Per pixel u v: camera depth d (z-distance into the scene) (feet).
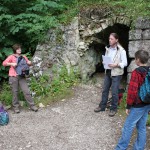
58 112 20.70
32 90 23.27
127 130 13.97
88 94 23.44
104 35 27.02
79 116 19.94
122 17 23.97
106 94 20.15
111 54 19.07
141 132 14.17
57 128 18.34
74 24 25.12
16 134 17.72
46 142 16.66
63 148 15.94
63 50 25.09
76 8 26.48
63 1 27.63
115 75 18.98
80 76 25.34
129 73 22.90
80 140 16.78
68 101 22.33
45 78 23.86
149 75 13.16
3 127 18.74
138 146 14.35
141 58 13.34
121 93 21.84
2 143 16.72
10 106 22.06
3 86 24.70
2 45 25.58
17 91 20.98
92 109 20.99
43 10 25.48
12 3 25.25
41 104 21.98
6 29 25.04
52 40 25.30
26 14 23.88
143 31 22.27
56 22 25.53
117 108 20.57
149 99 13.19
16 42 25.80
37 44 25.91
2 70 25.32
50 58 24.86
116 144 16.20
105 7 24.79
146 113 13.97
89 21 25.18
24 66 20.58
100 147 15.94
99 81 27.14
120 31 27.09
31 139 17.06
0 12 24.90
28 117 20.15
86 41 25.62
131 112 13.70
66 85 24.02
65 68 24.68
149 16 22.36
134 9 24.09
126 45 28.02
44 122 19.26
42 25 24.75
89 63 26.78
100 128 18.17
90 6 25.68
